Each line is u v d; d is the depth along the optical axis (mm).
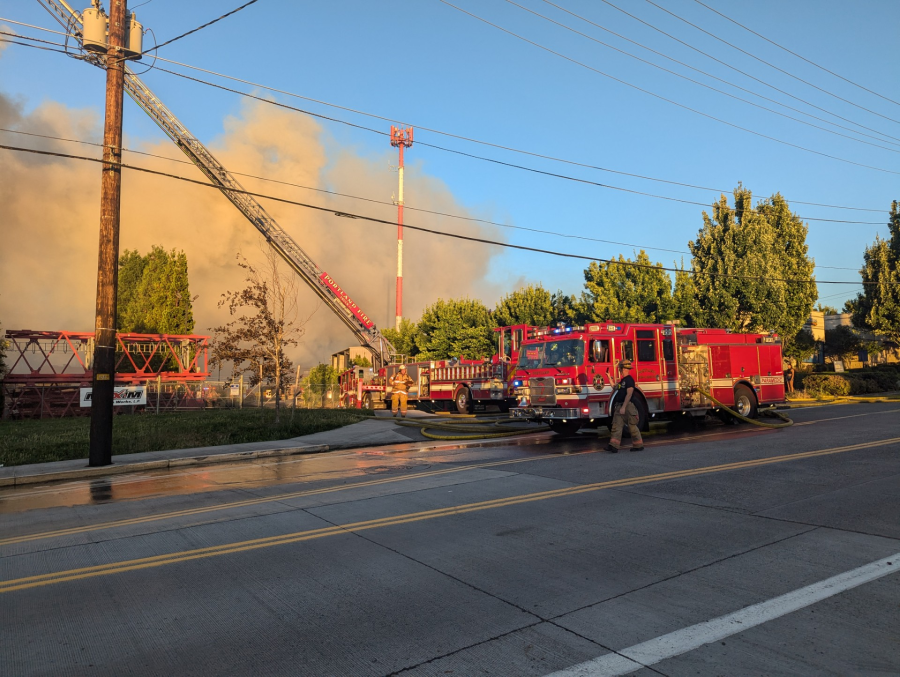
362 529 6527
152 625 4137
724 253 32688
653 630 3900
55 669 3523
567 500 7680
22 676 3438
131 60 12805
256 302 18094
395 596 4594
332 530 6523
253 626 4090
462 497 8031
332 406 32781
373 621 4137
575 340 14812
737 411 17656
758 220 32719
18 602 4605
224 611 4363
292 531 6531
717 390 17172
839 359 47594
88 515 7691
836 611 4137
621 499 7680
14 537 6613
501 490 8406
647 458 11047
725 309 32281
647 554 5488
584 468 10094
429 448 14055
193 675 3426
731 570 5016
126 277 48125
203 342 34656
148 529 6773
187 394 29625
